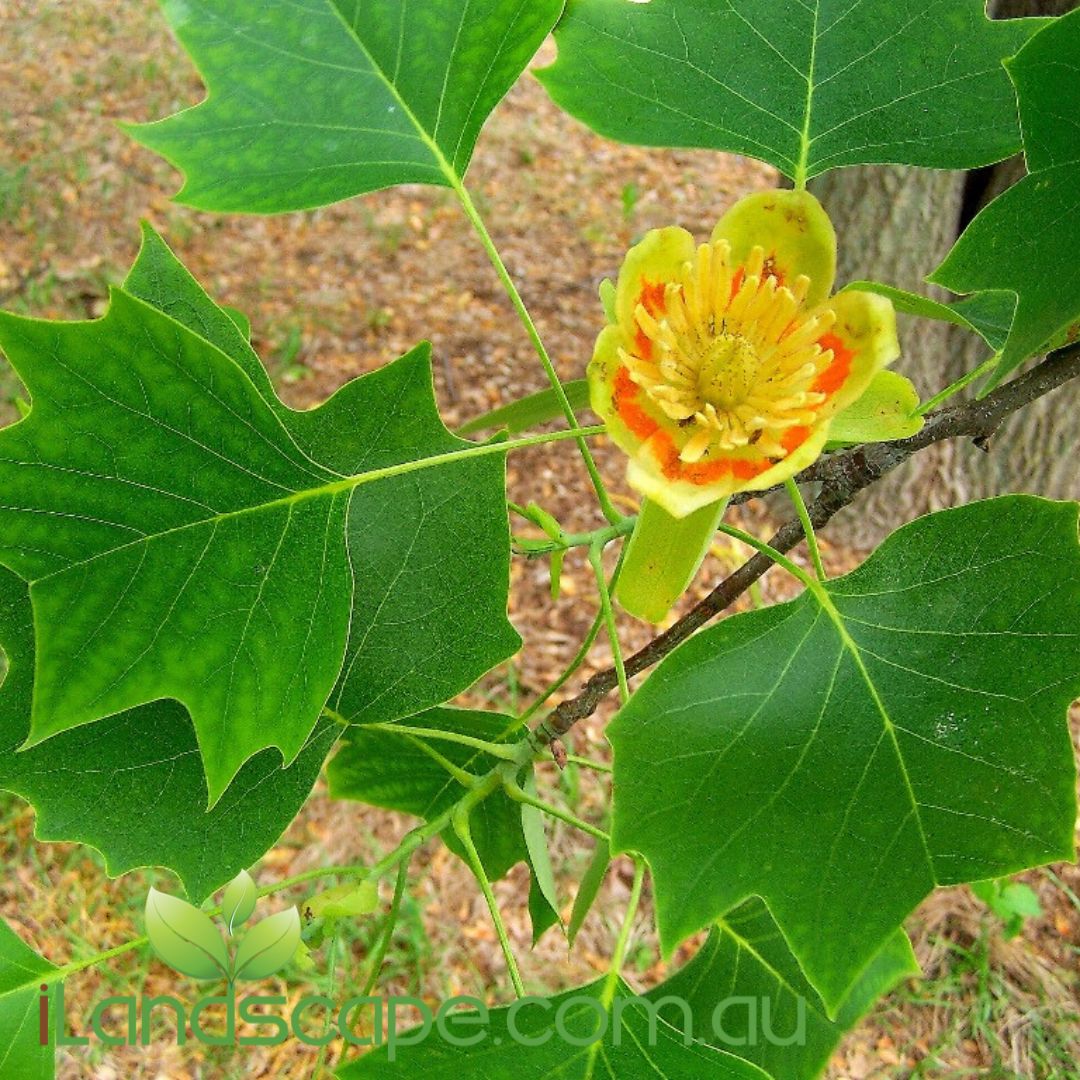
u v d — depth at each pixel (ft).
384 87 0.99
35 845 2.67
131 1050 2.39
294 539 0.89
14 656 0.92
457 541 1.01
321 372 3.91
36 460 0.80
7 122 4.73
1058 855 0.79
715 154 5.22
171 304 0.94
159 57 5.23
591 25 1.05
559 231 4.62
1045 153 0.74
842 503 1.02
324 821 2.85
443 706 1.17
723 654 0.87
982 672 0.84
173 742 0.98
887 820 0.82
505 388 3.87
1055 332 0.78
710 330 0.88
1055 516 0.85
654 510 0.89
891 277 2.98
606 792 2.88
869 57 1.04
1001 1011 2.51
